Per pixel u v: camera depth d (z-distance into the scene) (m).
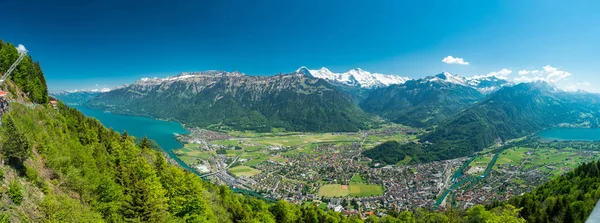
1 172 42.66
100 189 61.28
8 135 48.22
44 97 108.81
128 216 54.78
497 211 102.69
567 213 90.25
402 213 126.94
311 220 116.62
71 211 45.75
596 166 135.50
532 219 96.69
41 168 56.03
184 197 71.56
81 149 80.44
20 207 40.91
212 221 74.50
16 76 97.31
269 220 105.81
